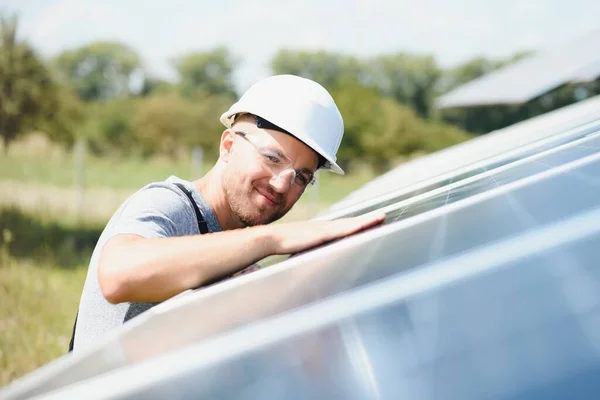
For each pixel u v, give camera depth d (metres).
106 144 46.19
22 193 15.53
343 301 0.69
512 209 0.95
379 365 0.60
